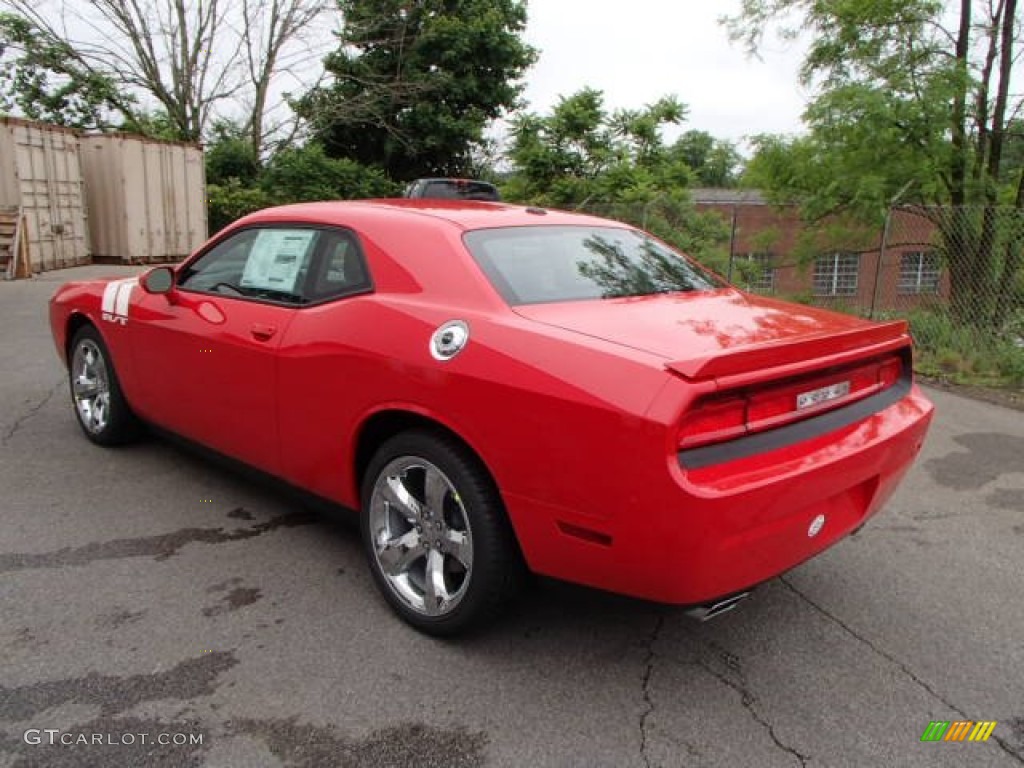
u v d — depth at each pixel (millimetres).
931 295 11508
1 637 2865
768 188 13711
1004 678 2844
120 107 27562
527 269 3119
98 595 3189
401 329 2938
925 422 3164
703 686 2734
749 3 13031
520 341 2625
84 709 2494
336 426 3188
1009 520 4297
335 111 26703
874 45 12250
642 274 3475
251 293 3727
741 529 2367
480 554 2719
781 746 2443
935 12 11859
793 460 2525
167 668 2719
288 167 25281
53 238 15445
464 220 3350
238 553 3602
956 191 12109
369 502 3107
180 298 4055
